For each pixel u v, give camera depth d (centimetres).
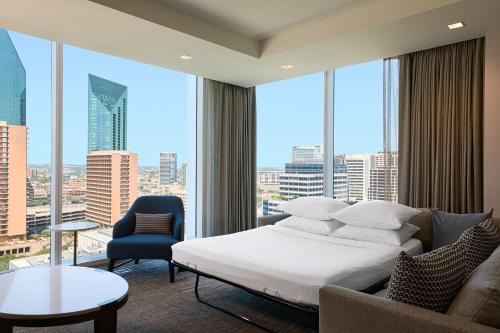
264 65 428
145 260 439
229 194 525
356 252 280
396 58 404
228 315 280
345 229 333
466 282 151
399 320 133
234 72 460
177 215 415
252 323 264
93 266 408
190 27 330
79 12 279
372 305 141
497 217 297
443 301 143
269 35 387
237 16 338
